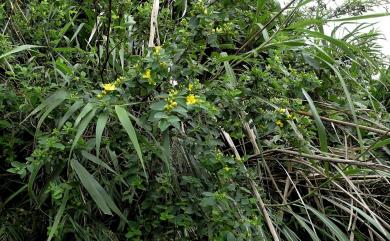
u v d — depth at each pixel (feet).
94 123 4.77
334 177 5.58
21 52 5.82
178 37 5.23
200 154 4.57
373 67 7.16
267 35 6.24
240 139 5.90
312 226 5.53
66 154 4.24
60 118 4.63
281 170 6.23
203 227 4.40
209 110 4.16
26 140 5.29
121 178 4.47
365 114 7.26
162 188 4.43
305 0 6.29
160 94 4.31
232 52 6.72
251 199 4.55
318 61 6.68
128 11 5.81
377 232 6.18
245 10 6.97
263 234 4.76
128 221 4.56
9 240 4.81
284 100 5.07
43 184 4.93
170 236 4.63
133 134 3.94
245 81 4.98
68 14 6.44
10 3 5.96
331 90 6.97
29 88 4.78
